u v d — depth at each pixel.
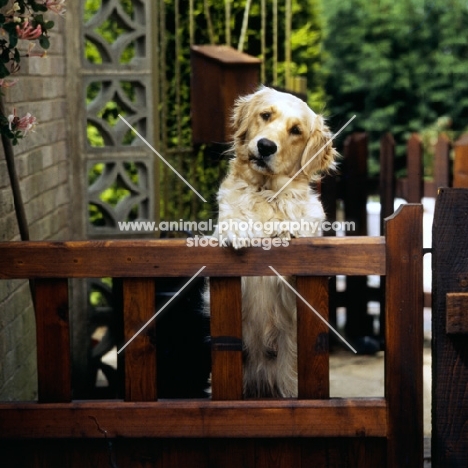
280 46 9.53
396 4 21.20
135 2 7.23
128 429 4.14
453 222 4.02
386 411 4.13
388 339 4.11
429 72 21.25
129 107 7.29
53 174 6.58
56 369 4.18
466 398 4.08
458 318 4.00
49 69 6.47
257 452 4.20
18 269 4.11
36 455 4.20
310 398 4.18
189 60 8.84
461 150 8.41
